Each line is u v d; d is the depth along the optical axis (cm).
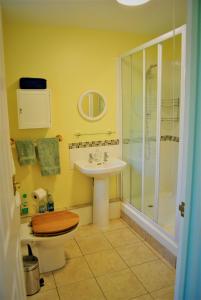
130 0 183
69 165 288
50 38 259
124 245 251
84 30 272
